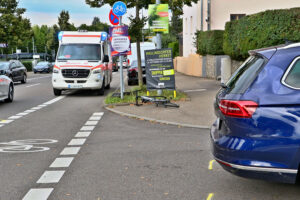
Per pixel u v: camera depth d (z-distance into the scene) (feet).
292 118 14.16
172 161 21.75
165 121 35.29
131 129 32.35
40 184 17.92
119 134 30.22
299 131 14.05
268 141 14.26
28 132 31.48
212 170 19.80
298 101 14.23
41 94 66.54
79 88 61.41
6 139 28.71
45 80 110.11
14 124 35.47
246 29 57.11
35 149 25.27
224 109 15.14
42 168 20.67
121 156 23.09
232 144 14.66
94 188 17.29
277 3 96.37
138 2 57.41
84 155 23.52
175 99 48.37
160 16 53.16
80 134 30.45
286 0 95.91
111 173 19.57
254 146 14.34
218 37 85.56
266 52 15.26
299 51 14.82
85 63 61.98
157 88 48.83
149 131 31.30
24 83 97.35
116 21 54.03
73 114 41.70
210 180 18.15
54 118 38.96
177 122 34.83
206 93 56.70
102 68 62.75
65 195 16.42
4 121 37.22
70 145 26.43
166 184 17.69
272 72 14.75
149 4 56.39
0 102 54.65
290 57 14.80
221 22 97.86
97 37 66.03
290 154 14.12
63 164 21.44
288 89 14.46
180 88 66.54
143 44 110.22
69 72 61.21
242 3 97.35
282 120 14.21
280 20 48.42
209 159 22.08
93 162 21.79
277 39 48.91
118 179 18.56
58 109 46.14
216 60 86.43
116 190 16.98
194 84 73.82
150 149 24.82
